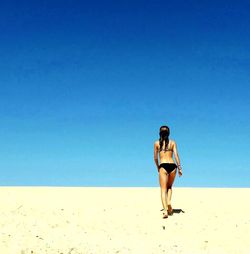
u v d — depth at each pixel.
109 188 16.73
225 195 15.05
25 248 9.27
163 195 11.96
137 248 9.70
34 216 11.22
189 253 9.62
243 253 9.67
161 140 12.32
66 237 9.91
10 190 15.28
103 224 11.04
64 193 14.86
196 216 11.91
